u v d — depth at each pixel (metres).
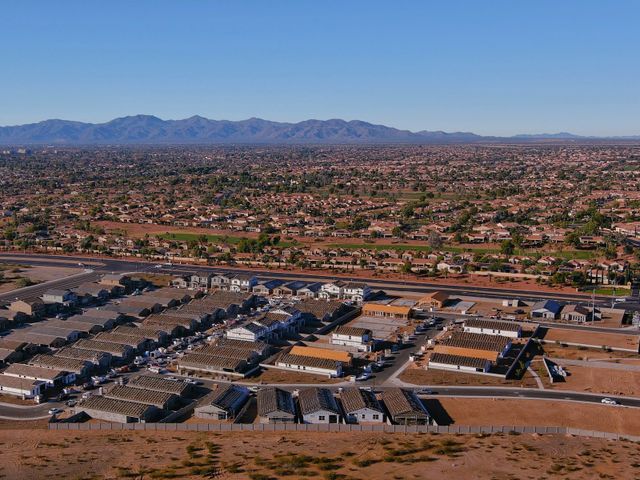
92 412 102.81
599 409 104.81
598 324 153.88
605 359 129.50
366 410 99.75
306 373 123.62
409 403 101.94
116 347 132.75
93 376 122.56
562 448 85.88
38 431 96.12
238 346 133.12
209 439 91.06
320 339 145.75
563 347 137.88
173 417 102.25
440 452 83.50
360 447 86.31
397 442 88.56
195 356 127.38
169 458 82.12
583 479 73.81
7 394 113.75
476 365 122.31
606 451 84.75
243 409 104.38
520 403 107.50
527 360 129.50
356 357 132.25
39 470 78.25
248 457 82.25
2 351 129.62
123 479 74.81
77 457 82.94
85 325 148.00
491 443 87.88
